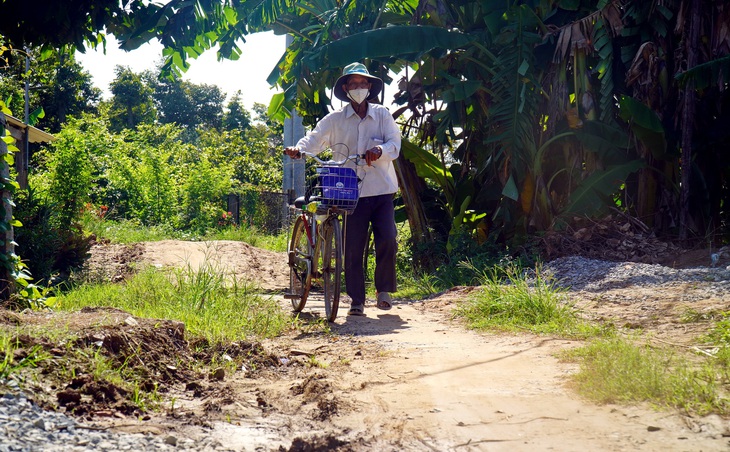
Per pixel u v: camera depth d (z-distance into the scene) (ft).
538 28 36.04
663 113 34.68
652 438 8.45
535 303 19.35
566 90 35.29
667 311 18.93
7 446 7.30
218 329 15.74
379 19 37.96
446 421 9.56
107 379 10.17
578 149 35.83
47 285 27.71
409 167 40.68
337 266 19.85
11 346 10.09
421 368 13.23
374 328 19.13
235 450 8.27
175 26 35.83
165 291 22.17
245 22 37.78
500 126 35.55
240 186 90.43
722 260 27.27
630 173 37.29
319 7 41.14
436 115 37.76
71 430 8.25
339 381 12.26
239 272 39.29
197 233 65.67
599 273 26.18
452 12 39.68
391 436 8.92
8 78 54.60
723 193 38.58
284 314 20.62
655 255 30.35
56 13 31.96
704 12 33.04
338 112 20.95
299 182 66.95
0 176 19.04
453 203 39.91
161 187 73.51
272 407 10.44
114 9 34.27
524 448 8.35
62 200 40.96
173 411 9.86
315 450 8.38
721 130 33.83
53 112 128.47
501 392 11.12
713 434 8.42
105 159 72.64
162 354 12.54
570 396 10.65
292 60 43.19
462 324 19.58
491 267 31.07
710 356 12.71
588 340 15.62
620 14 34.35
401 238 46.11
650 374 10.52
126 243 50.08
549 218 35.32
